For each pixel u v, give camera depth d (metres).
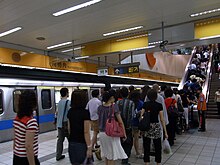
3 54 7.52
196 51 16.84
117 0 4.56
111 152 3.43
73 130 2.83
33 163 2.16
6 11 4.86
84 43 8.29
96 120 4.71
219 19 5.67
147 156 3.85
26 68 8.95
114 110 3.46
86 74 12.23
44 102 8.94
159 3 4.84
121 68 8.98
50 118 9.07
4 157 5.29
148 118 3.69
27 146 2.14
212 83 12.77
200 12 5.43
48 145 6.35
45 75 9.84
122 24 6.21
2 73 8.02
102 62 12.69
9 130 7.52
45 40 7.75
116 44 7.48
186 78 12.30
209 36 5.78
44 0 4.38
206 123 8.94
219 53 17.38
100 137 3.55
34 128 2.20
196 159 4.53
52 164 4.53
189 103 8.09
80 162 2.77
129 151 4.18
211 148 5.33
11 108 7.67
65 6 4.75
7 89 7.61
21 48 8.46
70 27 6.32
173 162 4.36
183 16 5.68
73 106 2.90
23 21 5.61
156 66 18.38
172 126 5.54
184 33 6.20
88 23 6.00
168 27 6.47
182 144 5.73
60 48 9.09
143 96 5.11
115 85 13.52
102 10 5.08
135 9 5.14
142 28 6.63
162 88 6.09
